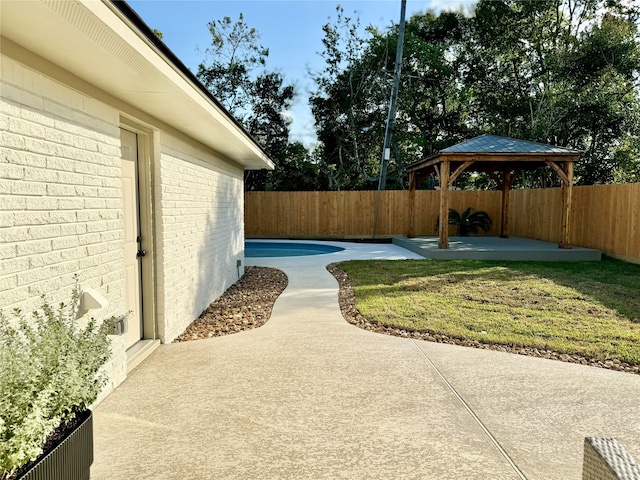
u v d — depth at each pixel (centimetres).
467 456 238
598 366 383
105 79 292
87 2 189
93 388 214
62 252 267
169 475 220
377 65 2222
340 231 1708
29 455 161
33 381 177
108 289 327
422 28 2300
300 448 246
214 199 658
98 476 218
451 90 2230
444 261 1036
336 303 620
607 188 1088
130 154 411
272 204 1734
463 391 324
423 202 1653
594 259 1052
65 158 271
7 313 219
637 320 518
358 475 220
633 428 270
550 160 1091
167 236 451
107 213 326
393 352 411
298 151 2317
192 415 285
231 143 588
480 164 1370
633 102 1731
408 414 287
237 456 237
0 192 216
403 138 2197
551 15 1995
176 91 323
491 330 480
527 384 338
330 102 2272
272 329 489
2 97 218
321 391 323
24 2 183
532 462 233
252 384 336
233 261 802
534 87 1991
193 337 482
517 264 984
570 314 546
